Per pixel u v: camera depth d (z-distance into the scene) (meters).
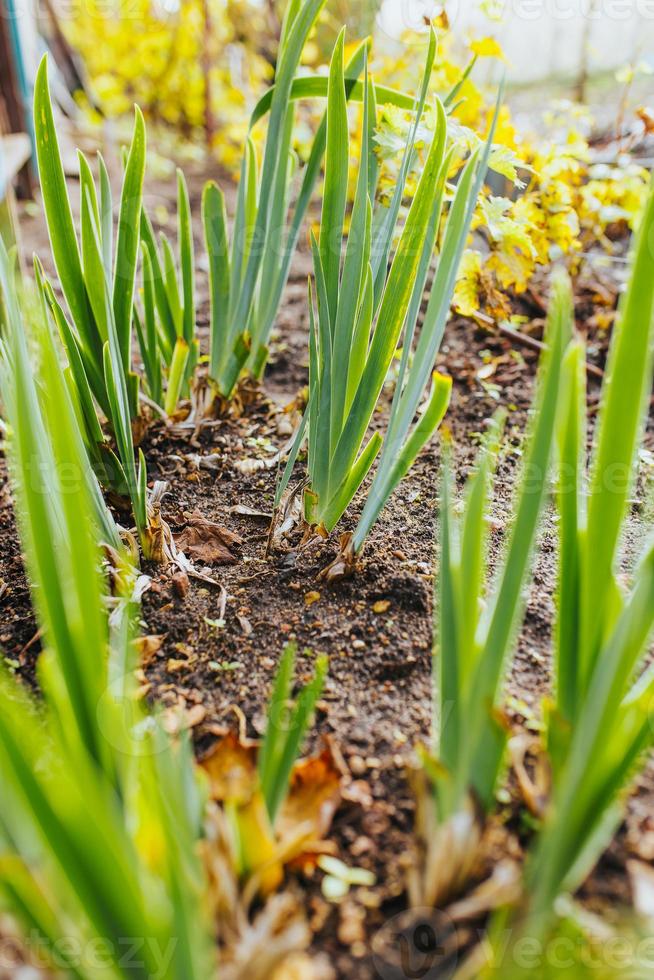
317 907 0.59
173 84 2.90
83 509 0.47
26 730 0.47
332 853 0.61
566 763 0.58
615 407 0.54
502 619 0.55
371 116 0.86
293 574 0.85
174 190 2.38
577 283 1.42
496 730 0.56
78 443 0.77
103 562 0.82
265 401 1.17
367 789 0.65
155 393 1.08
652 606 0.52
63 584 0.51
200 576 0.85
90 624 0.49
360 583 0.84
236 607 0.82
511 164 0.97
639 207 1.28
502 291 1.37
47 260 1.66
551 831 0.52
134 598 0.81
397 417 0.77
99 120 2.95
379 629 0.79
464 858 0.56
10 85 1.96
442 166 0.74
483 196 1.02
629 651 0.51
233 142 2.50
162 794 0.48
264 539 0.91
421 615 0.80
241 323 1.07
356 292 0.77
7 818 0.49
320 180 2.13
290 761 0.60
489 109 1.36
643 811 0.63
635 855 0.61
